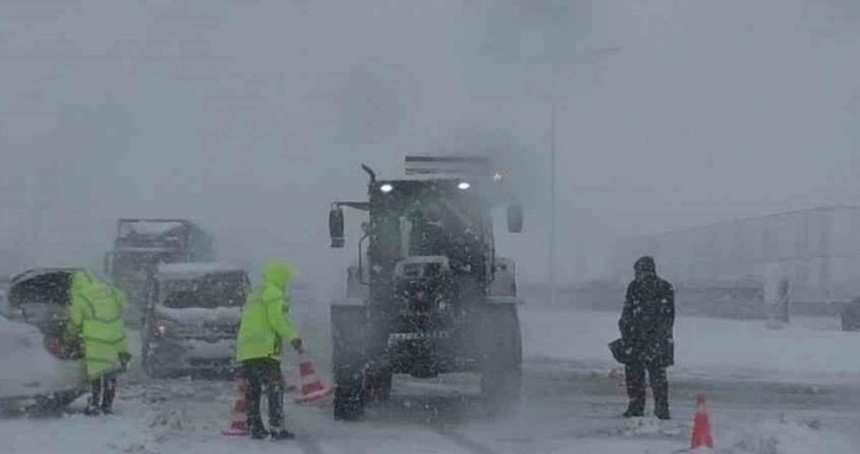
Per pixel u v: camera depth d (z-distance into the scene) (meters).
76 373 15.14
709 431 13.10
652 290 15.45
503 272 17.06
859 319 39.22
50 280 19.44
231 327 21.42
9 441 12.68
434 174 17.33
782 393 20.53
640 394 15.78
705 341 30.05
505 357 16.30
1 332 14.80
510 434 14.45
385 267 16.94
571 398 19.00
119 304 15.52
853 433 14.37
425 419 16.02
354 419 15.93
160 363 21.45
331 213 17.44
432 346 16.17
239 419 14.23
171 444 13.05
